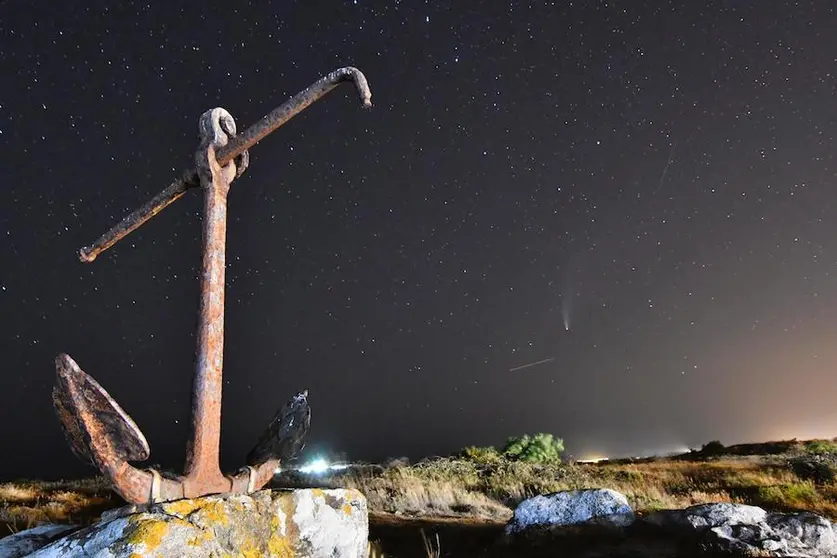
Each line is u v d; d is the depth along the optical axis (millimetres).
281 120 3080
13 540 3414
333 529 3145
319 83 3014
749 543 6211
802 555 5953
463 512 10477
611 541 6895
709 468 16719
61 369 2381
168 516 2539
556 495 7770
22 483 13562
